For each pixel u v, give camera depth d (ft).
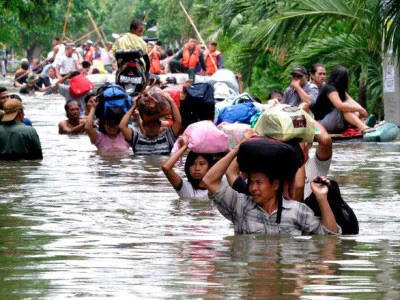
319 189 37.32
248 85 122.11
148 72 100.53
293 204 37.22
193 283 28.60
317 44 107.55
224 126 62.39
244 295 27.17
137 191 50.60
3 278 29.37
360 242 35.60
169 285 28.32
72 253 33.35
